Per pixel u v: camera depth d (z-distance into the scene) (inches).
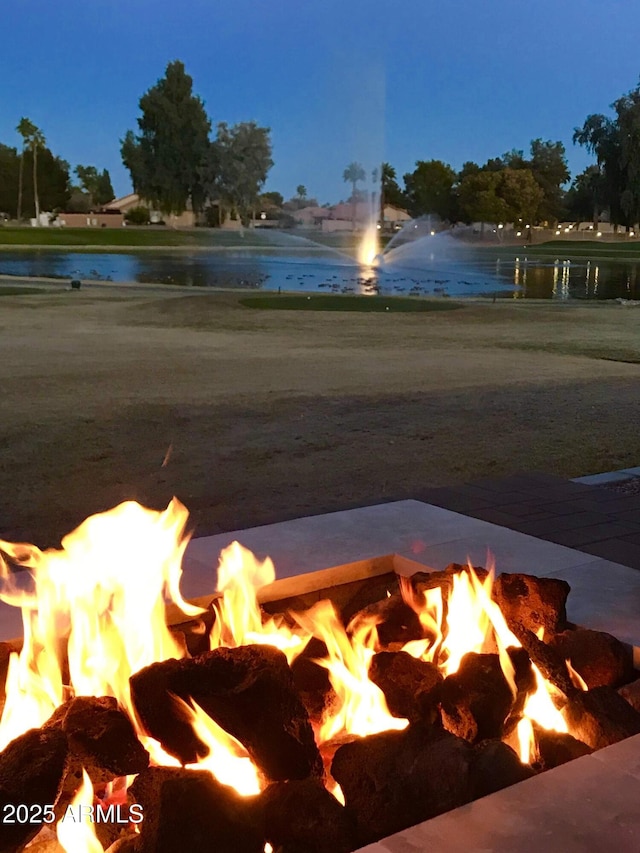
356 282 1487.5
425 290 1336.1
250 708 93.4
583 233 4421.8
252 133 4192.9
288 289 1291.8
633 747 87.2
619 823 75.1
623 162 3117.6
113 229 3774.6
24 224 4441.4
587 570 144.1
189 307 906.7
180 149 4126.5
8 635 113.3
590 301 1125.1
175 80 4077.3
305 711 97.9
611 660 113.5
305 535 155.7
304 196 5002.5
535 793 79.4
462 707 103.9
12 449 300.2
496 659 109.9
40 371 492.1
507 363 553.6
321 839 84.9
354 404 395.9
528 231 4276.6
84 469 273.7
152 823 82.3
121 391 427.5
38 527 212.7
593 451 301.1
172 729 95.3
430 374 498.3
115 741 94.2
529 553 151.3
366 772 91.0
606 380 475.5
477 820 75.5
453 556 147.7
